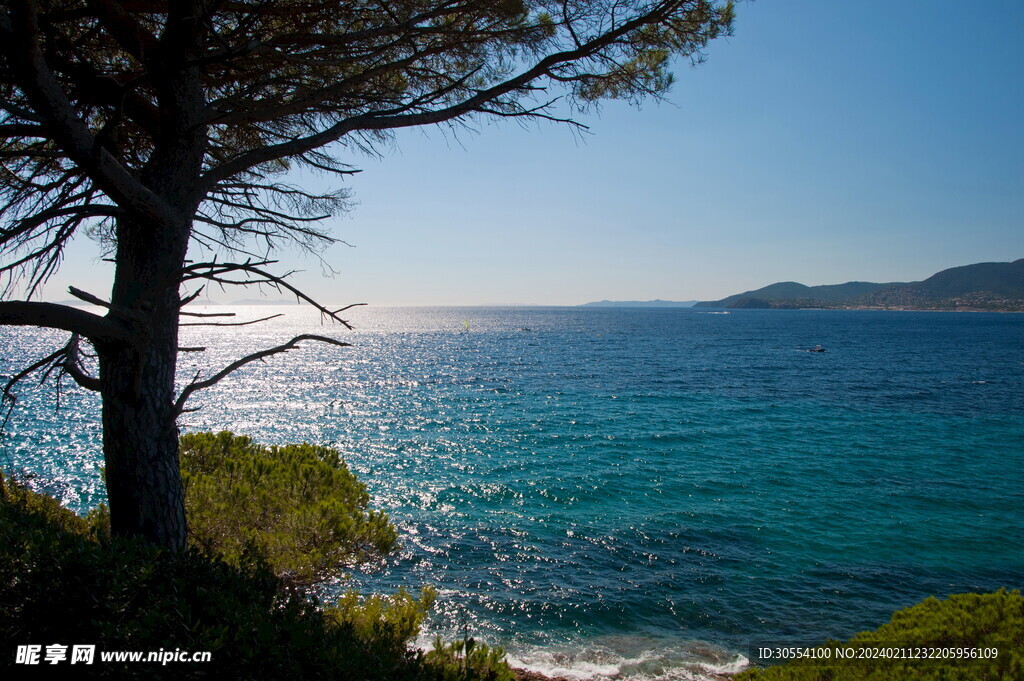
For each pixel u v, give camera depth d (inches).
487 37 239.5
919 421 1435.8
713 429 1339.8
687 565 595.8
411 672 188.1
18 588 146.0
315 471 418.3
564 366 2883.9
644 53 250.1
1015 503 799.1
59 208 180.5
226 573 185.9
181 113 196.2
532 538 667.4
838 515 749.9
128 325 183.2
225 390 2000.5
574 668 416.2
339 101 229.0
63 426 1291.8
